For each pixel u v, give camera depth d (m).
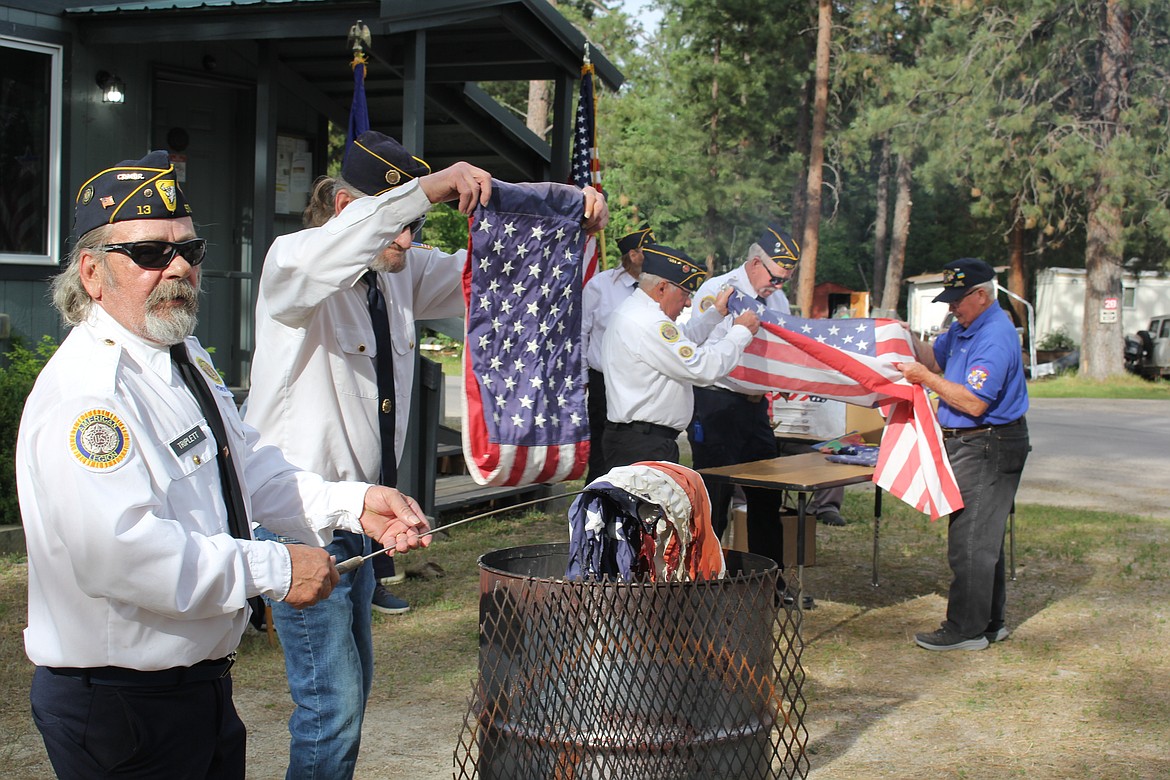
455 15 8.12
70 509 2.21
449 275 3.86
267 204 9.20
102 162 9.20
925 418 5.86
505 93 37.91
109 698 2.37
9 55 8.55
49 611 2.36
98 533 2.20
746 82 33.56
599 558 3.18
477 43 9.45
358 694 3.22
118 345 2.38
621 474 3.14
